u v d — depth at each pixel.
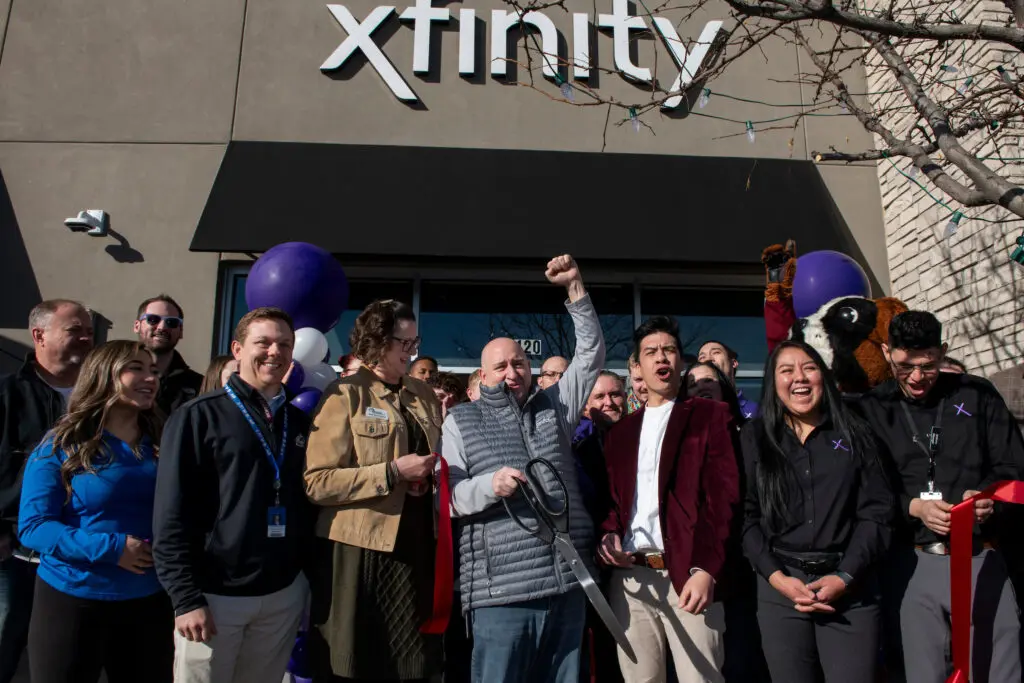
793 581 2.75
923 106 3.62
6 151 6.70
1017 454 2.98
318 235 6.12
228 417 2.79
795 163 7.12
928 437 3.04
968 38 3.18
